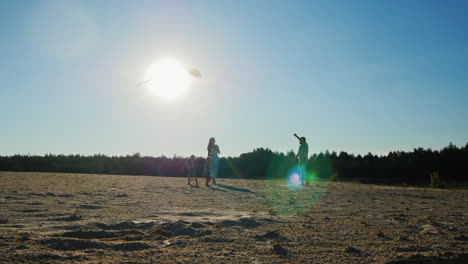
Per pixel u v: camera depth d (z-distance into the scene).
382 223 6.46
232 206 8.47
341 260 4.13
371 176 32.44
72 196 9.43
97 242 4.41
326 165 33.12
